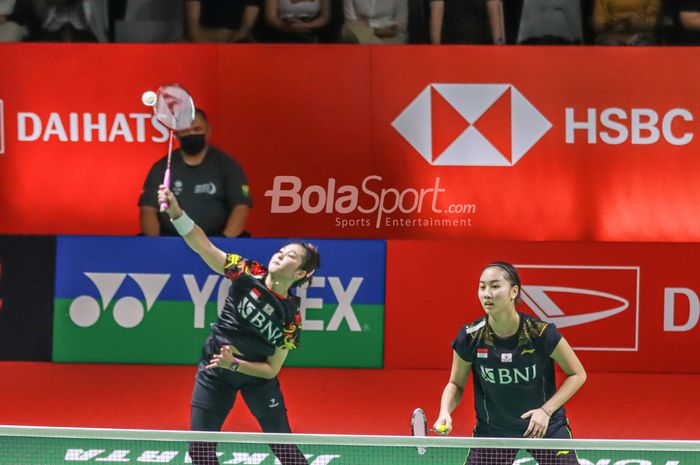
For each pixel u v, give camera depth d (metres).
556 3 29.58
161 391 24.00
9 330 26.03
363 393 24.08
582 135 28.38
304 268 15.93
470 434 21.39
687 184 28.38
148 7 29.80
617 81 28.14
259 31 29.88
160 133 28.70
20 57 28.42
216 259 16.25
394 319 25.86
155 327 25.97
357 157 28.69
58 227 28.98
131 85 28.58
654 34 29.61
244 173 27.59
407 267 25.83
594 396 23.98
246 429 21.19
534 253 25.62
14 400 23.08
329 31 29.86
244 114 28.67
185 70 28.59
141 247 25.89
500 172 28.56
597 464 18.72
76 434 13.53
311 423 22.05
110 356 26.03
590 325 25.64
